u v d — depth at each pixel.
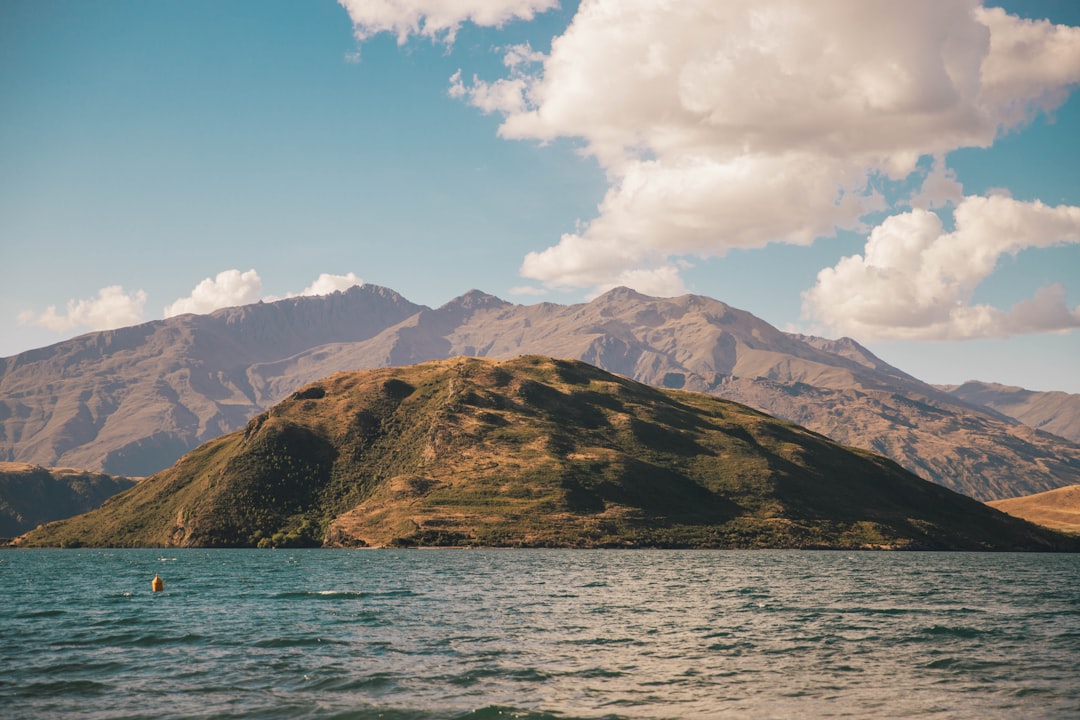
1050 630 71.12
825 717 41.69
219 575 138.38
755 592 107.06
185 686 46.88
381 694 45.22
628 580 126.62
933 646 62.25
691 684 48.44
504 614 80.06
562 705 43.38
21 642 61.84
